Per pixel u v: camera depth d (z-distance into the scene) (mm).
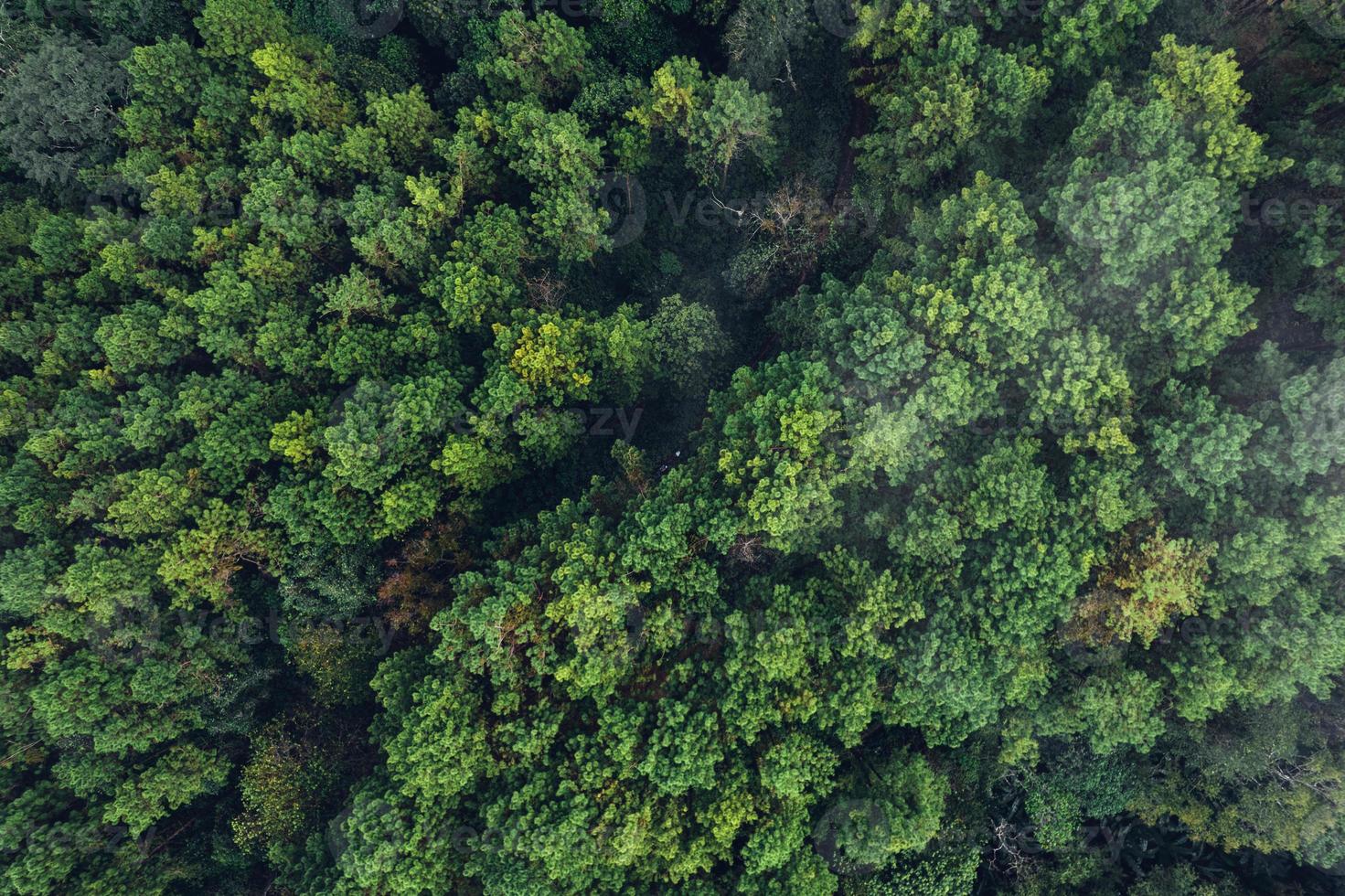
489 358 35094
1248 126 27359
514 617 30125
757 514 28828
